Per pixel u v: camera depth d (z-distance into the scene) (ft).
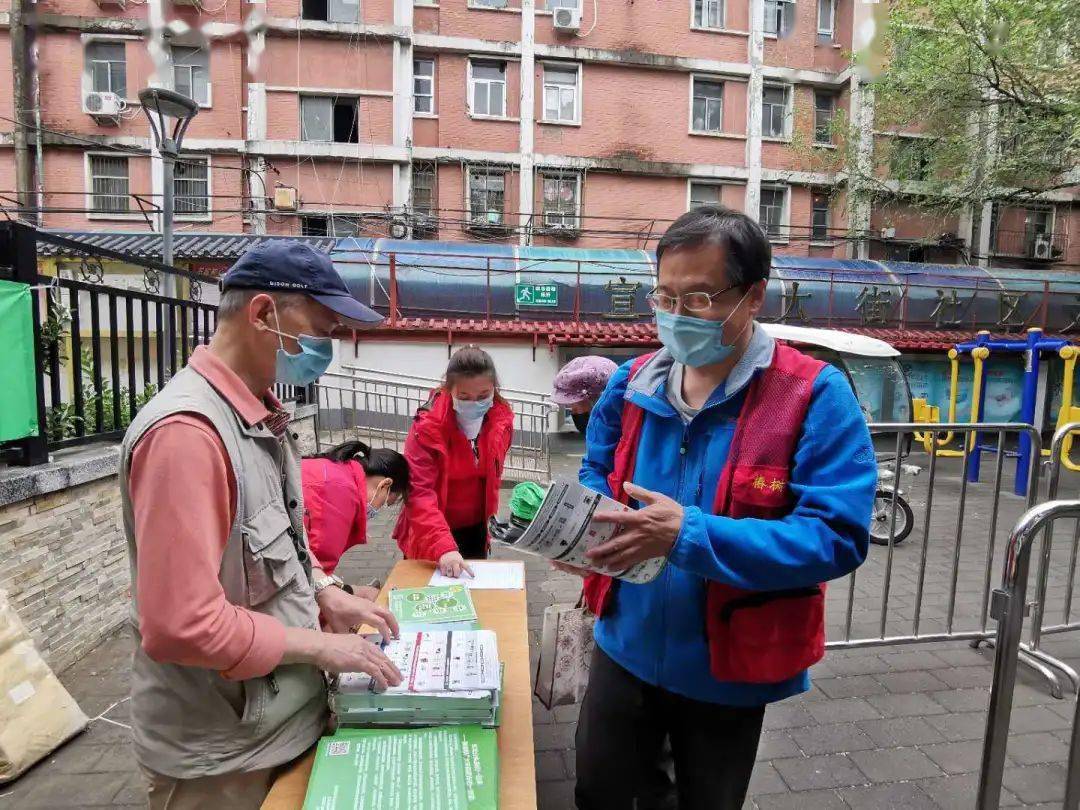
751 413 4.61
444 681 4.62
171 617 3.53
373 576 16.02
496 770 4.02
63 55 49.70
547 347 43.09
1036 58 32.91
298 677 4.42
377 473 8.25
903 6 37.99
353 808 3.64
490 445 9.78
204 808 4.21
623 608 5.29
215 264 41.14
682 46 57.88
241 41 51.11
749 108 59.00
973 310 51.42
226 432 3.94
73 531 11.09
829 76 60.18
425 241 48.96
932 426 11.37
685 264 4.49
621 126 57.47
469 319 44.16
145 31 45.75
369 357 41.34
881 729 9.37
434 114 54.70
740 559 4.07
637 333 43.47
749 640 4.50
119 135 50.21
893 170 44.47
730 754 4.94
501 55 54.95
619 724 5.33
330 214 51.88
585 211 57.16
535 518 4.18
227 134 51.47
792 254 60.64
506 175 55.88
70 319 12.15
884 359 26.05
